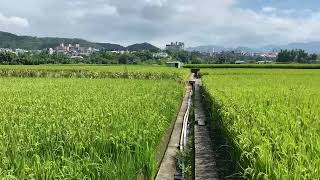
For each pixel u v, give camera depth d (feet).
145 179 29.50
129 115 40.06
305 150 21.12
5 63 318.04
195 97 104.73
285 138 23.21
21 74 183.73
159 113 46.24
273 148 22.41
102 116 37.93
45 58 376.89
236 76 142.82
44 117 37.76
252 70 227.61
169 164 39.24
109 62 431.02
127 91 75.00
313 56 555.28
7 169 22.02
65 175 21.33
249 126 28.78
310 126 28.48
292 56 550.77
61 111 41.98
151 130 34.63
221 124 39.17
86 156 25.61
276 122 29.76
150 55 547.08
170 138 50.90
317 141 22.00
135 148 28.96
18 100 55.77
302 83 96.07
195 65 321.11
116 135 29.81
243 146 22.35
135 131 31.55
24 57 335.26
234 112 36.04
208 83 89.86
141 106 48.44
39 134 30.35
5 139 28.45
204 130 53.42
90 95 64.49
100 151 27.40
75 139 28.27
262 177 18.13
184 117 68.54
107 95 64.44
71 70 182.39
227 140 32.45
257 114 34.17
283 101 47.93
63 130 31.22
